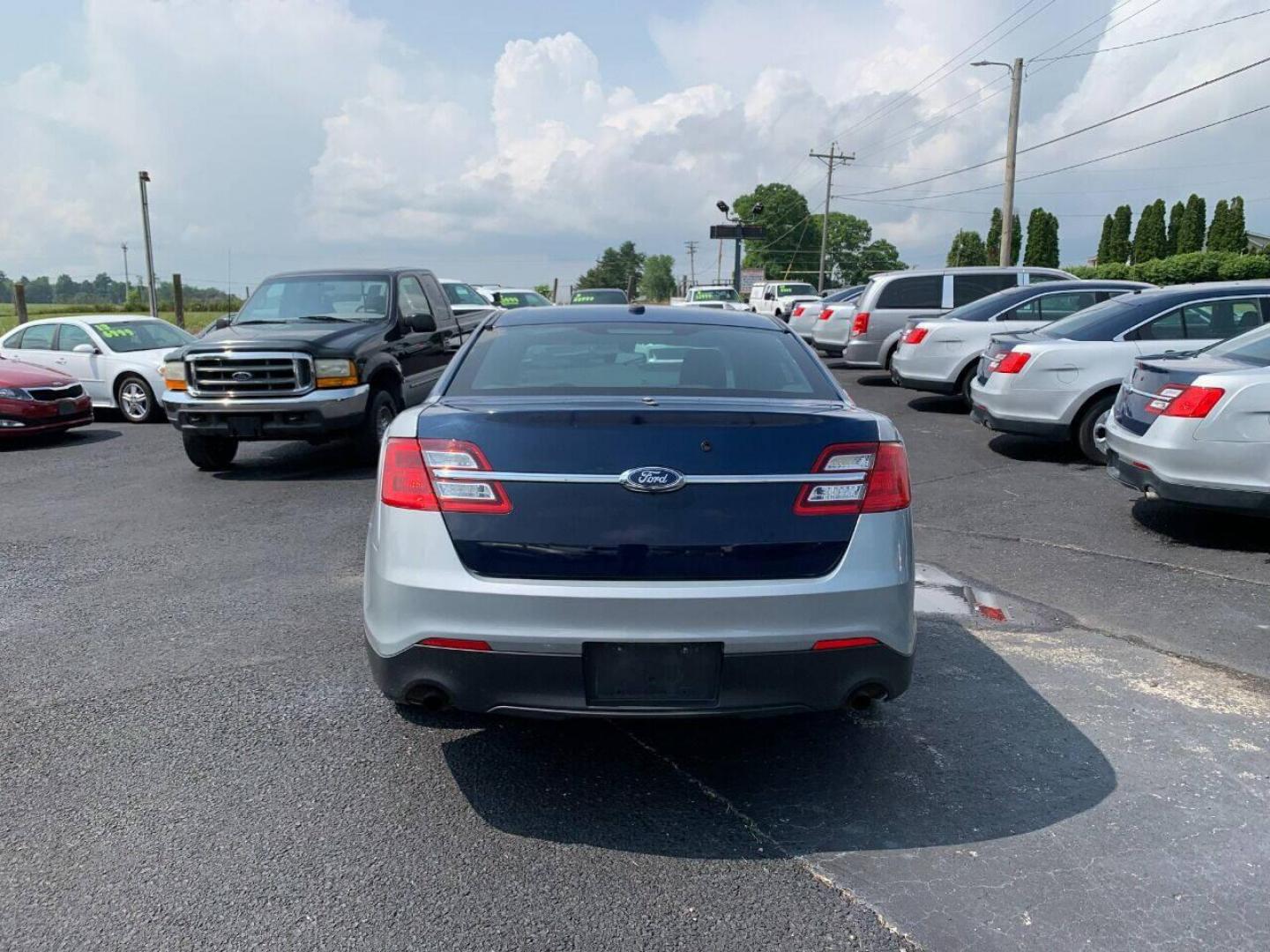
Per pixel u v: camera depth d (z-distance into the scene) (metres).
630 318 4.26
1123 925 2.63
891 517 3.10
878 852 2.98
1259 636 4.88
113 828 3.10
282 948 2.52
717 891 2.78
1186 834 3.08
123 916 2.65
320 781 3.41
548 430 3.01
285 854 2.95
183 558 6.40
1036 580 5.84
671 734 3.80
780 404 3.32
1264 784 3.40
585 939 2.56
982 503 7.86
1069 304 12.88
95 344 13.76
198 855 2.94
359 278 10.46
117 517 7.63
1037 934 2.59
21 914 2.65
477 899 2.73
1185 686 4.27
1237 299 9.43
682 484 2.96
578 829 3.11
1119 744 3.71
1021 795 3.33
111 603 5.44
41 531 7.20
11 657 4.61
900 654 3.11
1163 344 9.25
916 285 15.59
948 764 3.56
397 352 10.02
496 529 2.97
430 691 3.06
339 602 5.44
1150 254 57.31
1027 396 9.42
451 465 3.01
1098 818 3.18
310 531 7.13
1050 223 63.22
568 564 2.94
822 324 19.22
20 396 11.28
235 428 8.98
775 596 2.94
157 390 13.51
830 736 3.79
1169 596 5.52
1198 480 6.21
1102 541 6.69
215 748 3.66
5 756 3.59
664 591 2.91
